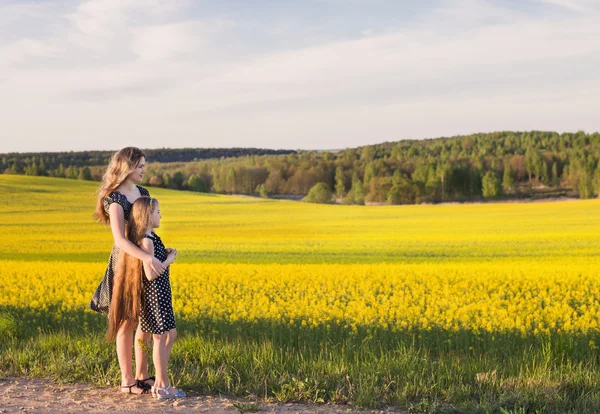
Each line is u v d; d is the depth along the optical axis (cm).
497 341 768
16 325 767
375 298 1230
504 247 2819
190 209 5744
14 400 442
